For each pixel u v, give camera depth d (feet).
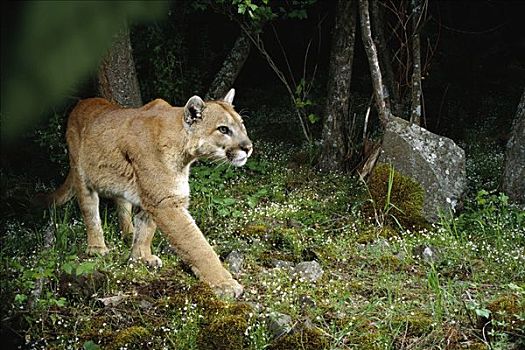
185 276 17.54
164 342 14.39
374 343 14.14
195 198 22.99
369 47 24.30
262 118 34.76
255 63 38.91
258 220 21.38
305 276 17.31
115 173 17.99
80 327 14.90
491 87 36.81
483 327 14.43
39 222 21.38
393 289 16.60
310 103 28.43
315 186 25.18
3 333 14.30
